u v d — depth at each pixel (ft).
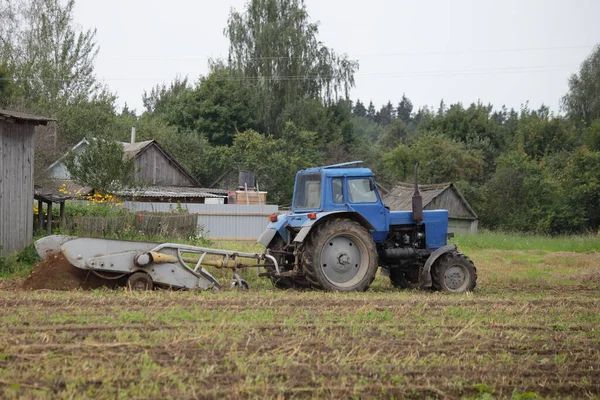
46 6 274.36
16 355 36.40
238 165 268.82
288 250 73.36
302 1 330.34
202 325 45.27
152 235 114.52
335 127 335.06
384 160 317.01
